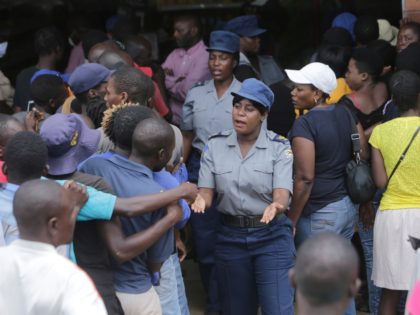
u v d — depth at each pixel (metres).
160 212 5.66
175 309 6.26
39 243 4.41
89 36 10.39
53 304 4.30
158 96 8.62
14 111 9.97
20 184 5.18
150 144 5.68
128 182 5.68
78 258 5.38
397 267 7.38
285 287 7.11
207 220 8.64
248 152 7.06
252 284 7.26
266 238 7.05
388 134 7.34
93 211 5.27
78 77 7.27
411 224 7.32
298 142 7.52
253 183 7.00
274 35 12.28
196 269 10.30
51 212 4.43
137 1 12.98
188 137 8.87
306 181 7.54
